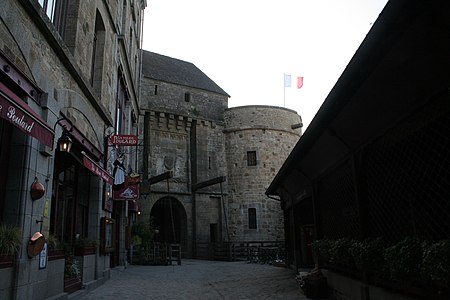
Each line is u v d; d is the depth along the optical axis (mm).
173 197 24984
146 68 26984
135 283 10141
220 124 28203
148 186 20812
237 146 27719
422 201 4441
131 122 19453
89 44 8938
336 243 6664
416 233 4531
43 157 5961
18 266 4980
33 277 5441
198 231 25016
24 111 4461
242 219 26406
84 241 8656
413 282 4219
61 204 7855
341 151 6637
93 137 9406
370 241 5535
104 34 10664
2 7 4723
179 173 25750
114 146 11383
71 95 7328
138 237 18703
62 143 6293
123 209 15641
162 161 25266
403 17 3422
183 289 9164
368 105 5027
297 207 13234
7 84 5027
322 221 8945
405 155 4812
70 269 7465
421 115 4328
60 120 6617
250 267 16109
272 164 27266
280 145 28000
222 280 11133
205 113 27969
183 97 27250
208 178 26531
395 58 4012
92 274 9023
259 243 25344
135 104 20484
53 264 6309
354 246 5594
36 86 5664
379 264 5043
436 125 4148
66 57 6859
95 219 9539
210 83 30156
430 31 3477
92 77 10320
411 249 4066
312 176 9117
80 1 8125
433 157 4219
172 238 26516
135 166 20547
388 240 5305
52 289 6250
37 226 5699
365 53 4020
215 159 27359
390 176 5211
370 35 3762
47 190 6113
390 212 5238
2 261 4648
